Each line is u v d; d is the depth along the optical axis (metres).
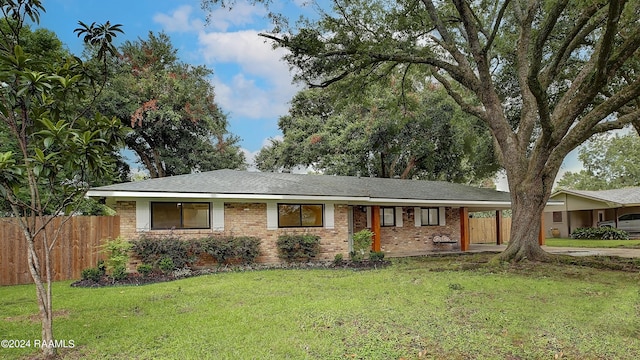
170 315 6.99
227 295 8.72
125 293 9.23
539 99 11.25
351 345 5.30
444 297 8.29
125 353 5.11
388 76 17.05
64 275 12.53
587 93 11.73
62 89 5.16
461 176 31.00
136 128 25.14
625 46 10.84
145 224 13.41
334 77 15.69
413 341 5.46
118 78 24.05
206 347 5.25
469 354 5.00
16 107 5.08
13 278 11.80
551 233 32.59
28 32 15.44
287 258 15.21
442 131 26.47
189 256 13.42
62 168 5.14
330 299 8.09
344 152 28.73
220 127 29.52
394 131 23.25
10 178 4.62
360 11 13.49
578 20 12.41
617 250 19.44
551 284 9.85
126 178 28.02
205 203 14.46
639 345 5.29
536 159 13.25
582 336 5.65
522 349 5.16
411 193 18.62
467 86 14.87
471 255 17.38
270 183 16.02
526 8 15.34
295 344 5.34
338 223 16.56
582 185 44.91
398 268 13.19
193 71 28.81
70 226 12.73
